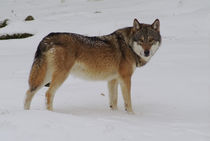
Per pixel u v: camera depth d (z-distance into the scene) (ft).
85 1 181.98
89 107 64.59
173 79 78.18
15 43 126.21
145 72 84.69
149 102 68.08
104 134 45.21
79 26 133.59
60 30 130.82
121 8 158.10
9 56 107.96
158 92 72.02
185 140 45.83
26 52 113.09
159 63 91.25
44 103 65.41
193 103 66.08
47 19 148.66
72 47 59.52
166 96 69.97
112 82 65.10
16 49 118.11
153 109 64.59
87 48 60.95
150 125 52.11
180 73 81.92
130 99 63.77
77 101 67.72
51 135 43.55
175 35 121.90
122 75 64.49
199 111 62.18
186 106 65.05
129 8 156.56
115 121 52.16
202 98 67.87
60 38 59.16
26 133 43.62
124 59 64.39
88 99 69.26
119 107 67.87
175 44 109.81
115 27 128.98
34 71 58.59
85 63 61.52
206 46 104.32
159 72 83.82
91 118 51.75
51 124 46.50
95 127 47.14
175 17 135.64
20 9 174.70
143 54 63.87
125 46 64.75
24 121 46.91
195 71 82.58
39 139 42.39
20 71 89.35
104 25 131.23
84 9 164.55
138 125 51.34
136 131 47.78
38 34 131.34
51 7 175.52
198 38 115.75
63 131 44.83
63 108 62.95
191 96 69.15
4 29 137.28
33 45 122.83
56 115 49.83
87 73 62.69
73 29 130.82
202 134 49.11
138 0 169.07
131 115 60.49
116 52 63.57
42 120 47.39
